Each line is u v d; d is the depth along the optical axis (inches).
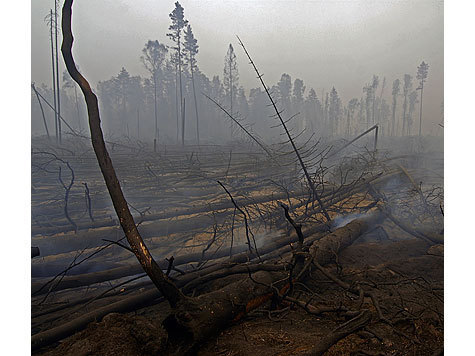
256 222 278.2
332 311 120.5
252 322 120.6
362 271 171.5
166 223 247.3
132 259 217.3
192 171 427.5
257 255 188.4
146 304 139.7
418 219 278.1
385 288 153.3
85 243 219.6
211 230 265.4
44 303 158.7
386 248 213.6
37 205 294.2
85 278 156.9
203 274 155.6
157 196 339.0
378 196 306.8
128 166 444.1
